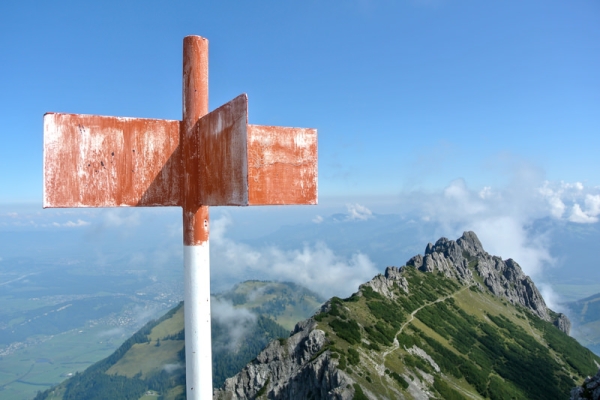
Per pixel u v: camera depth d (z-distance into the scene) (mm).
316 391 66000
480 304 148750
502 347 117875
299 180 5469
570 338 151125
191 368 5746
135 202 5445
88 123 5180
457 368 91062
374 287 116688
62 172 5016
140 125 5496
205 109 5816
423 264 165250
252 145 5121
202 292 5750
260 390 74875
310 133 5598
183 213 5805
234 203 4770
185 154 5715
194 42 5762
